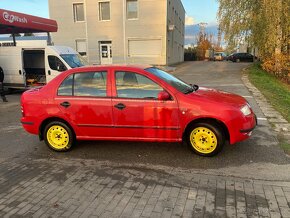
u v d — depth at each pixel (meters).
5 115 9.50
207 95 5.29
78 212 3.60
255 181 4.24
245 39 22.11
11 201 3.91
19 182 4.47
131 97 5.25
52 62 12.94
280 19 19.69
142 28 29.53
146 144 5.90
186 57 59.81
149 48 29.83
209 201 3.74
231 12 22.06
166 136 5.19
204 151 5.15
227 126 4.91
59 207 3.73
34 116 5.74
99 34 30.81
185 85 5.71
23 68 13.75
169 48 32.16
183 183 4.25
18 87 13.97
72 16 31.22
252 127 5.13
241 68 27.38
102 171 4.77
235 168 4.69
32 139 6.67
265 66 22.14
